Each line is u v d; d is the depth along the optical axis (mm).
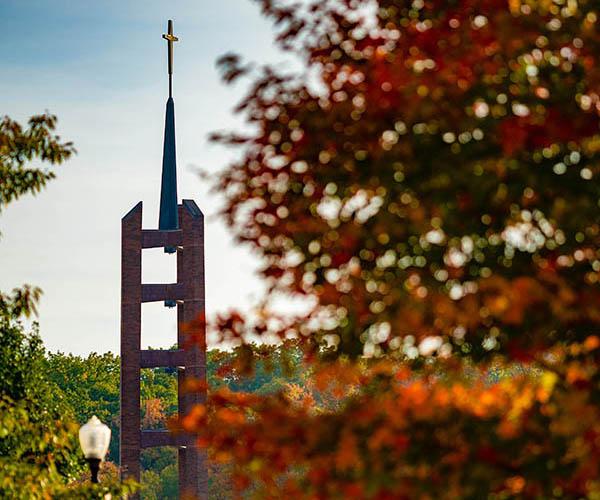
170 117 100438
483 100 15648
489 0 16000
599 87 15578
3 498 28797
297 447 15992
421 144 15258
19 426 30500
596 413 14938
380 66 15547
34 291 31297
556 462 15227
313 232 16812
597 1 16188
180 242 93625
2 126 30516
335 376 19391
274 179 16969
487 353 17219
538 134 15000
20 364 36938
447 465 15016
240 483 17891
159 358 92188
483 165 15180
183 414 92812
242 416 17891
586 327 15984
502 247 15898
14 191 30609
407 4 17719
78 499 31625
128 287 93000
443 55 15695
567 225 15516
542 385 16312
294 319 18891
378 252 16234
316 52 17656
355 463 15305
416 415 15375
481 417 15695
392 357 19062
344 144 16016
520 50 15992
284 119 16547
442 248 15914
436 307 15148
